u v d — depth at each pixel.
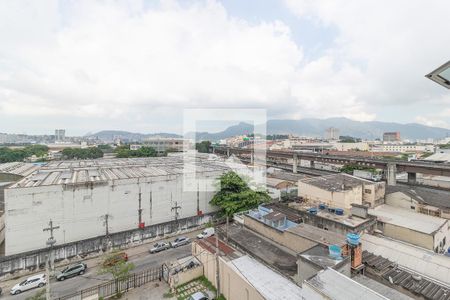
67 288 24.38
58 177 35.69
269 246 24.39
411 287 17.27
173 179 38.12
